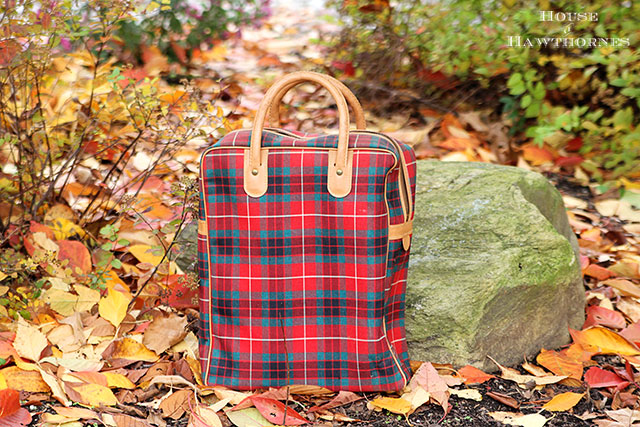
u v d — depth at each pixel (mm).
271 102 1658
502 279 1694
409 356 1671
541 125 2379
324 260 1580
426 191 1901
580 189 2371
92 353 1661
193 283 1714
